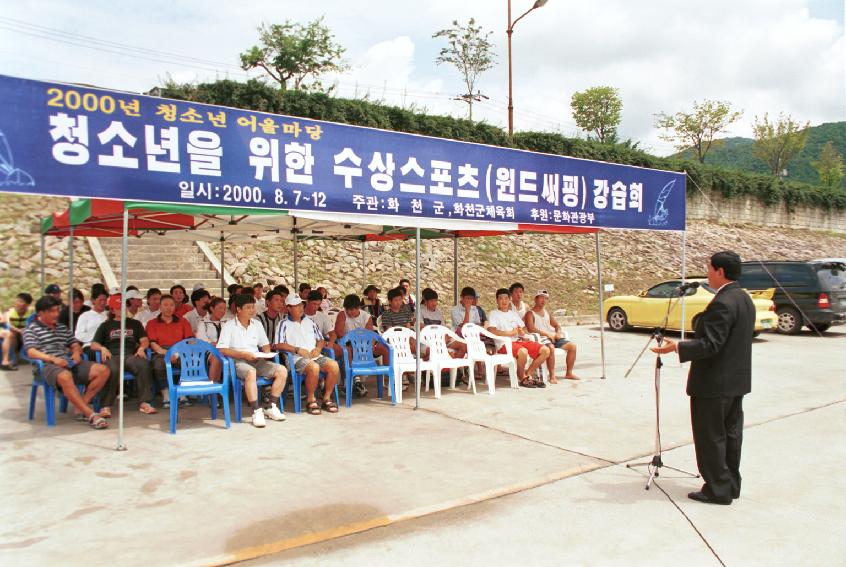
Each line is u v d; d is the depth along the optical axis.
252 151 6.27
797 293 14.59
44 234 10.42
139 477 4.89
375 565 3.48
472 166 7.95
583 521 4.09
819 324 14.43
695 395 4.41
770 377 9.46
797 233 33.84
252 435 6.14
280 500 4.41
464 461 5.33
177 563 3.48
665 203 10.02
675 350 4.47
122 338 5.66
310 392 7.08
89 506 4.30
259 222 9.12
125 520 4.06
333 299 15.10
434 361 8.00
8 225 14.53
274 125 6.41
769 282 15.09
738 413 4.48
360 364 7.79
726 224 31.17
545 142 26.19
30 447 5.67
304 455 5.47
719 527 4.00
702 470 4.44
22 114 5.14
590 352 12.20
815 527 4.02
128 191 5.60
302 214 6.61
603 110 46.97
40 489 4.61
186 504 4.34
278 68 30.61
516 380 8.61
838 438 6.17
